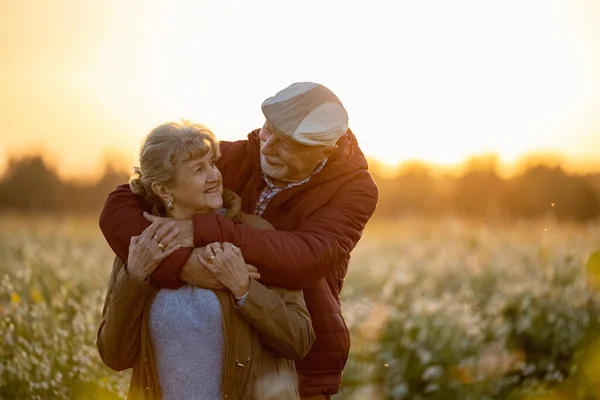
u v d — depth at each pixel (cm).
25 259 785
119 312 351
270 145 381
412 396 661
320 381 392
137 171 375
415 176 3819
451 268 1184
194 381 351
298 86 386
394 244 1989
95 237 1694
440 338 711
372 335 730
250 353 352
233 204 372
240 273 346
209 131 364
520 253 1202
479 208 3366
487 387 640
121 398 504
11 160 4522
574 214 2805
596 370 554
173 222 354
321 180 391
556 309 716
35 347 519
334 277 407
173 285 353
